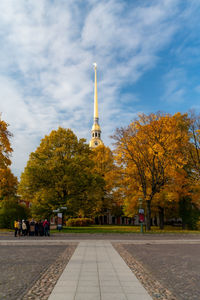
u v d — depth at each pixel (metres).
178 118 35.22
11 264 10.98
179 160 29.77
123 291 7.07
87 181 33.97
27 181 32.69
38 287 7.44
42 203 33.00
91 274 9.17
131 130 32.09
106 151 53.00
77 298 6.42
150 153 30.97
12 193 42.41
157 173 31.23
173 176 31.06
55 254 13.97
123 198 38.50
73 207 32.66
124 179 33.09
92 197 34.50
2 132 31.56
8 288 7.33
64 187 33.94
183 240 22.02
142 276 8.94
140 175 31.45
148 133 31.31
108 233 27.38
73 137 36.97
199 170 32.50
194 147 33.22
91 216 58.94
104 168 51.81
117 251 15.38
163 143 30.61
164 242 20.69
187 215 37.91
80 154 37.34
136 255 13.83
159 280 8.41
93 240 21.64
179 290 7.27
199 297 6.63
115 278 8.59
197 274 9.28
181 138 32.34
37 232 26.89
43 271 9.58
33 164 34.28
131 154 31.50
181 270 9.96
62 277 8.68
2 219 32.31
